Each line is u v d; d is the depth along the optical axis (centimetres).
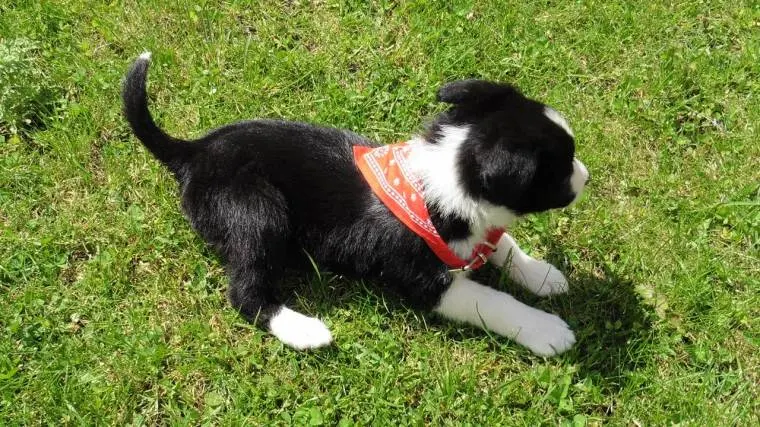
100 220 93
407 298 84
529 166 68
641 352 81
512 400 79
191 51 107
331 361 82
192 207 83
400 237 78
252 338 84
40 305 86
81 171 96
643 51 107
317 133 84
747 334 82
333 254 83
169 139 83
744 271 87
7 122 101
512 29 109
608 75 105
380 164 79
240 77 105
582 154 96
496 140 70
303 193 81
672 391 78
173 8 111
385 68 106
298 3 113
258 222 80
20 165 97
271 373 82
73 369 82
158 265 90
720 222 91
